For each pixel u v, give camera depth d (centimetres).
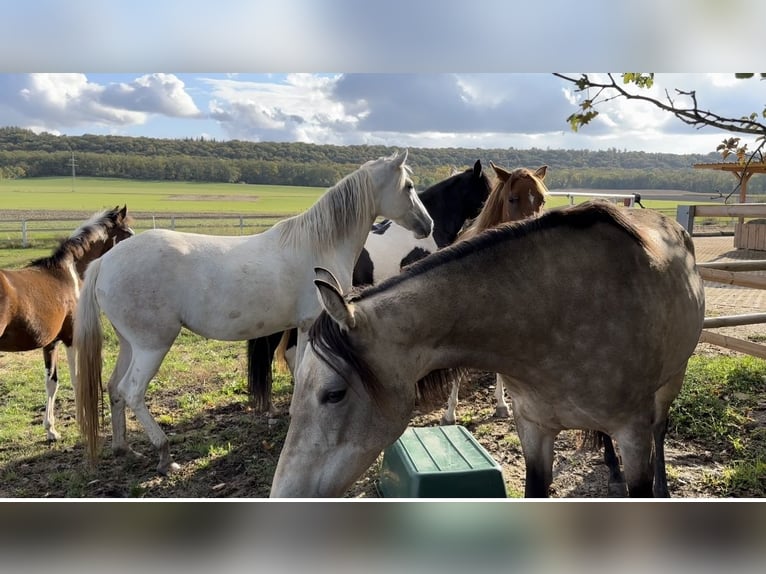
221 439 390
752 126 172
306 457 156
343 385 155
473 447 254
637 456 191
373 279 463
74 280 440
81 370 333
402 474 243
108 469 348
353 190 383
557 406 189
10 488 325
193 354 629
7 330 379
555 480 314
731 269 436
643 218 239
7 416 444
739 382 438
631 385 184
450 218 523
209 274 337
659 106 176
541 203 364
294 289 359
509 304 173
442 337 171
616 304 180
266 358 407
